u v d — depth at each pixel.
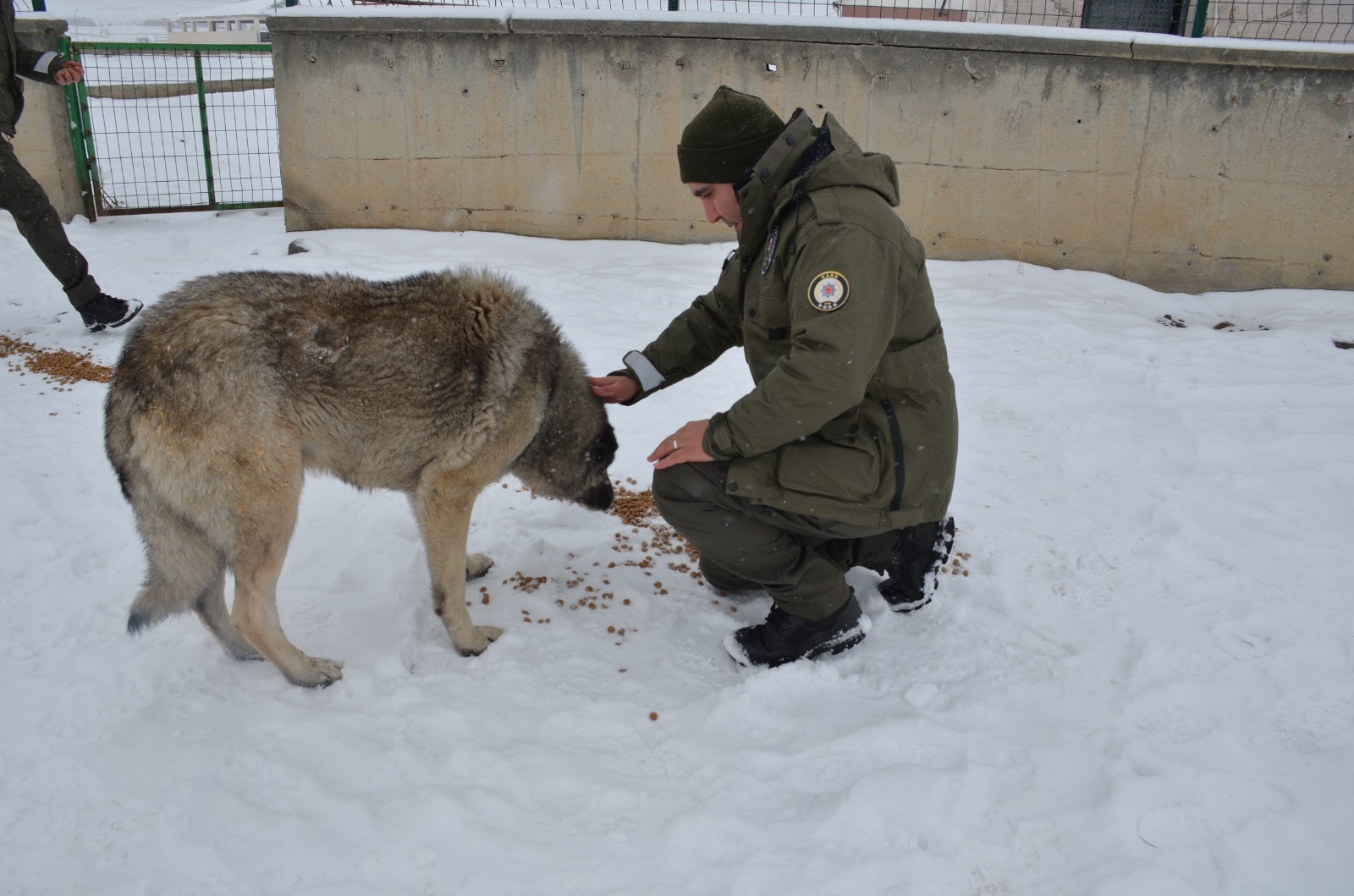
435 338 2.74
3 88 5.38
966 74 7.49
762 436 2.50
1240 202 7.51
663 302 6.65
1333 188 7.36
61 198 8.77
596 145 7.94
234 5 16.22
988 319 6.56
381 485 2.91
